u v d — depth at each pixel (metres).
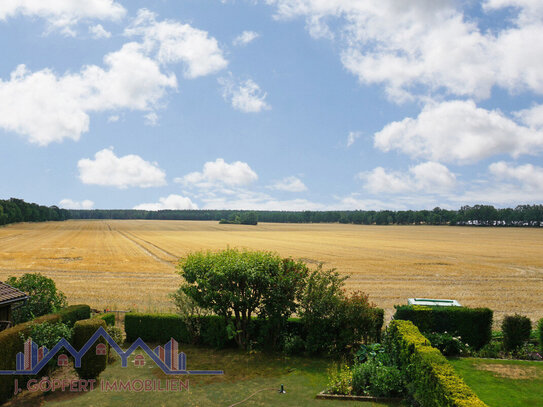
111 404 11.55
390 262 54.69
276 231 159.38
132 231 140.50
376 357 14.38
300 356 16.09
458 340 16.44
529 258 60.88
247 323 17.11
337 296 16.59
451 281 40.12
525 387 12.55
